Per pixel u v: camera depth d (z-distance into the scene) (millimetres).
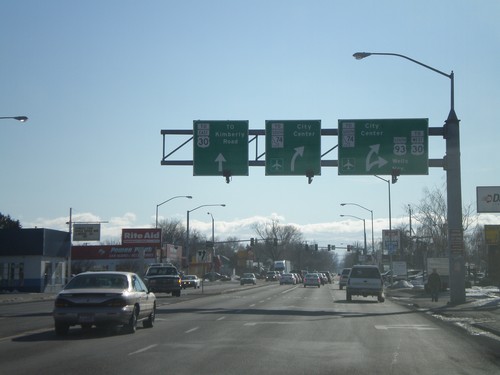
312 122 33938
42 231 59969
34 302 42562
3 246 59969
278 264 122938
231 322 23031
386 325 22266
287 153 33844
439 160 32906
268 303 36781
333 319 24828
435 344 16828
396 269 73875
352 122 33344
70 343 16500
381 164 32969
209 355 14445
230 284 94500
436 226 76000
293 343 16797
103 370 12375
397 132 33094
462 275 32906
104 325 19656
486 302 33250
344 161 33125
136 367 12734
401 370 12641
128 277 19141
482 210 38594
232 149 34125
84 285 18656
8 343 16500
